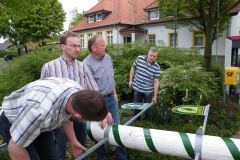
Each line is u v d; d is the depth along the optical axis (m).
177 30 17.45
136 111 4.45
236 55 6.26
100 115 1.38
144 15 21.59
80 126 2.41
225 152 1.98
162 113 4.36
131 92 6.37
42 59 6.02
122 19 21.48
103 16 23.56
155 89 4.18
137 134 2.31
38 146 1.85
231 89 6.62
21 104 1.44
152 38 19.94
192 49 8.14
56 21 28.27
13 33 27.19
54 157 1.92
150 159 3.09
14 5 8.97
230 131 4.16
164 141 2.19
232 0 8.30
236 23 14.33
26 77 5.70
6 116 1.49
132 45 7.44
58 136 2.40
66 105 1.42
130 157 3.07
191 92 4.90
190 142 2.09
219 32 12.37
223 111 4.87
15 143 1.36
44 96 1.40
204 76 5.50
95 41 2.79
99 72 2.87
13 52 30.03
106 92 2.90
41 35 26.62
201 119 4.57
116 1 24.36
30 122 1.33
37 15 26.19
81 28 25.91
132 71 4.41
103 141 2.36
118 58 7.11
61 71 2.33
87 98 1.34
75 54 2.36
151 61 4.07
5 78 5.78
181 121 4.50
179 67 5.64
